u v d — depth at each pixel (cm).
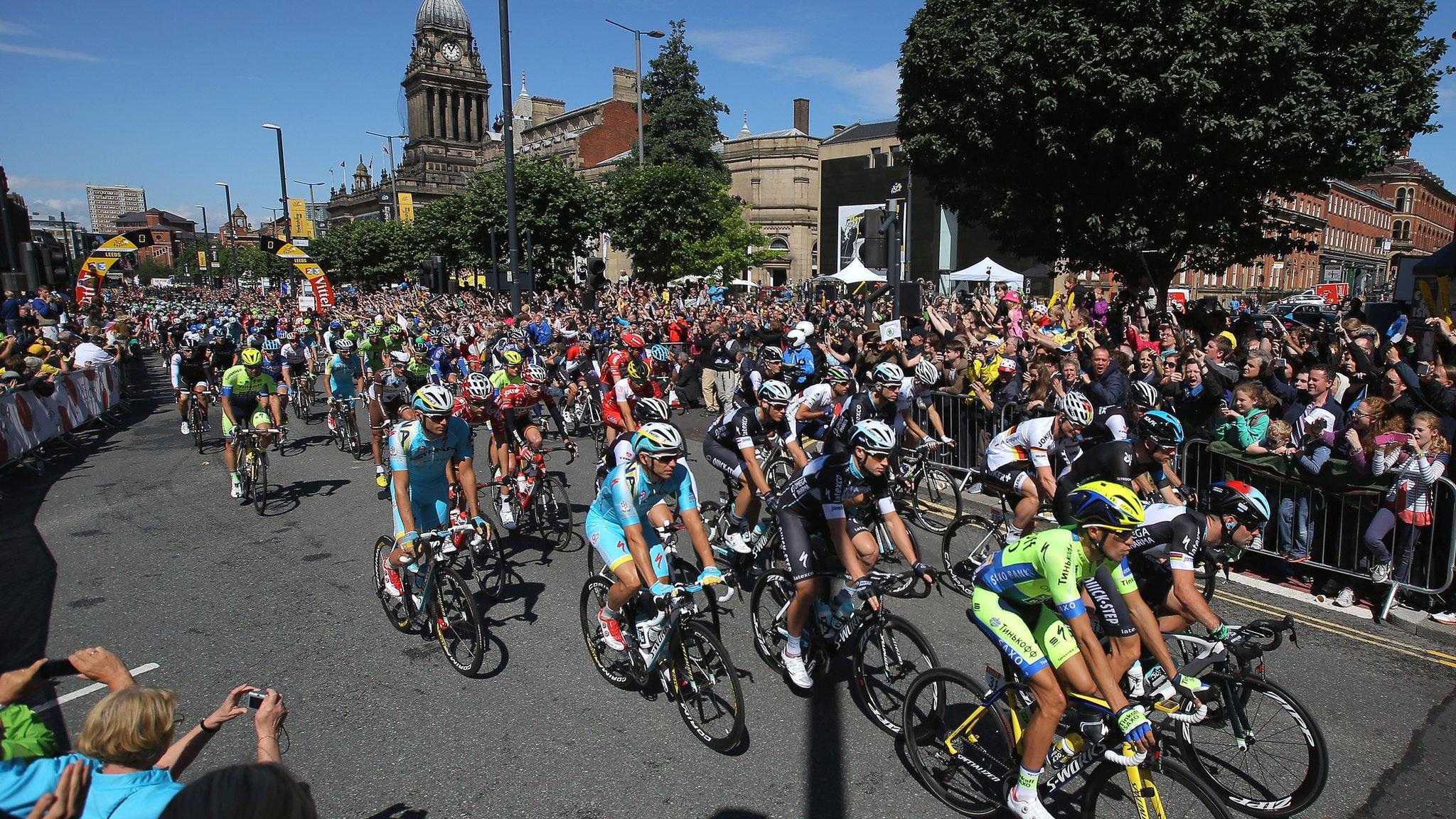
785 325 1386
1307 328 917
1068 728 296
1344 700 391
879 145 4119
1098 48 1288
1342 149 1247
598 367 1101
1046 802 303
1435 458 470
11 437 938
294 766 345
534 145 7081
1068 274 3244
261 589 558
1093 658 267
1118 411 470
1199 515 327
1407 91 1266
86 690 421
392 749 358
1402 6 1212
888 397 590
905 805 316
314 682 423
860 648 374
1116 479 388
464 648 438
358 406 1422
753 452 509
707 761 348
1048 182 1505
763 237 4041
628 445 384
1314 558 526
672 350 1403
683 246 3234
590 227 3338
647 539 414
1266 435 554
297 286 4628
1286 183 1345
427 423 439
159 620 506
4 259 2027
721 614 504
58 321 1769
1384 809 311
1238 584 540
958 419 789
